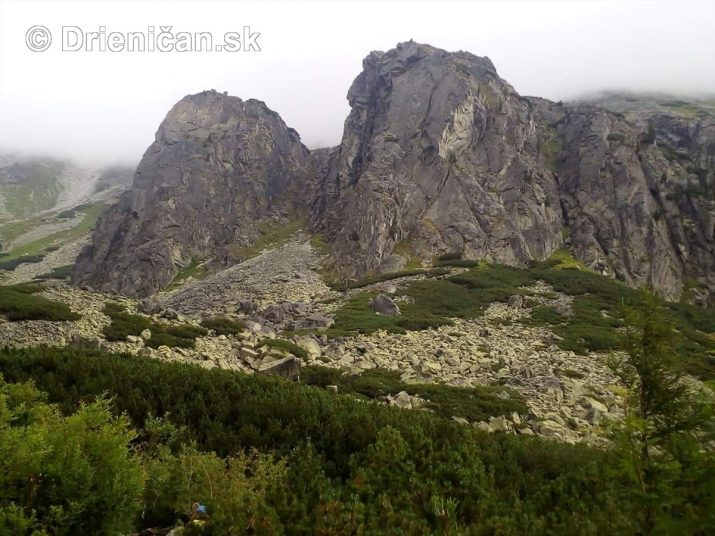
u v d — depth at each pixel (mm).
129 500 7422
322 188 117688
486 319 48406
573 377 29875
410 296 56750
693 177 101000
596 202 93812
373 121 108875
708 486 6848
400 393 21938
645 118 143500
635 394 8906
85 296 31656
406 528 7895
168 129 125438
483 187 90938
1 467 6758
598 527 8117
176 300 71438
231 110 131000
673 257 88750
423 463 10828
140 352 22250
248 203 116500
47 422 9273
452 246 82312
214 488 8789
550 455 12922
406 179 90812
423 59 107438
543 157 104562
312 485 9234
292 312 52156
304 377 23609
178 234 102875
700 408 8094
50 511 6590
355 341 35750
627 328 9312
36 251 160000
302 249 93938
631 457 7750
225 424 13531
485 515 8938
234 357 24750
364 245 81312
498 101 102938
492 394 24297
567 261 84125
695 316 59688
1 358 16078
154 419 12367
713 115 146250
